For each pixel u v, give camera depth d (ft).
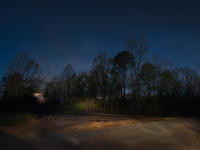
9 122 32.83
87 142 19.63
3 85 89.61
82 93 100.63
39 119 41.29
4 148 16.79
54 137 21.80
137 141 20.48
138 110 80.07
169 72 84.07
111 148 17.67
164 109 78.89
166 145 19.24
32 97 100.48
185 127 30.12
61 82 107.45
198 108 85.10
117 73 89.66
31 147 17.35
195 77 95.66
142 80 82.74
